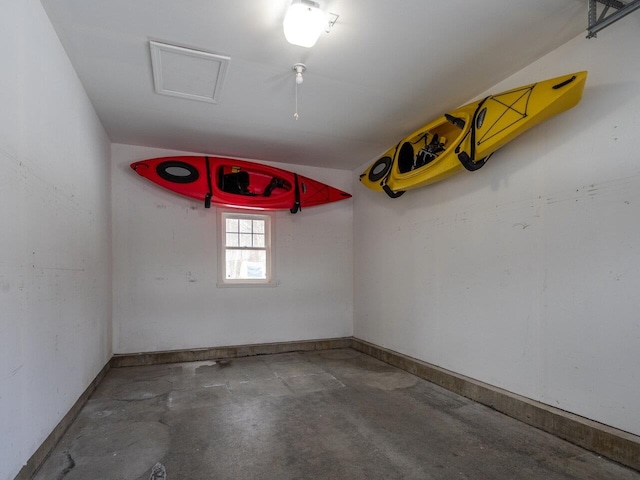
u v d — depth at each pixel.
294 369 4.01
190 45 2.44
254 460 2.07
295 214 5.13
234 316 4.73
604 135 2.15
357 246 5.30
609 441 2.04
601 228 2.16
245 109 3.42
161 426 2.51
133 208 4.32
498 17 2.17
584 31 2.29
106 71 2.73
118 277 4.22
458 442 2.27
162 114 3.50
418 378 3.66
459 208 3.32
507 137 2.52
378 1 2.03
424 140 3.60
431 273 3.69
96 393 3.17
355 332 5.30
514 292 2.72
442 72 2.80
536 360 2.54
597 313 2.17
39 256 1.96
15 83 1.68
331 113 3.52
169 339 4.40
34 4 1.93
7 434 1.57
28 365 1.81
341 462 2.05
